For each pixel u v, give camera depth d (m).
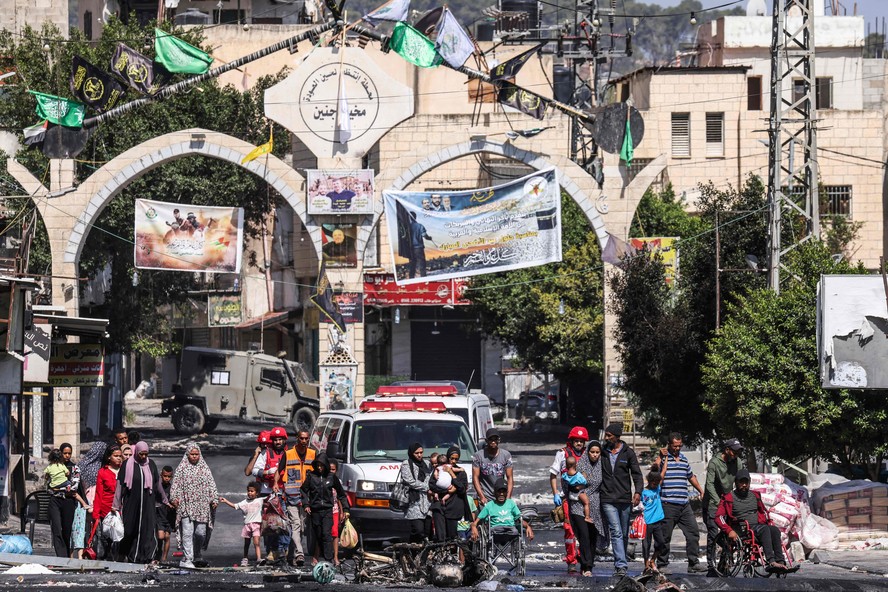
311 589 35.44
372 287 128.75
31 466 77.88
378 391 55.00
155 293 111.25
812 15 66.75
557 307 112.31
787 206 70.50
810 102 66.25
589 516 39.19
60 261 90.38
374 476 46.62
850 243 128.88
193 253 88.12
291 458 44.59
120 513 42.91
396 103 89.69
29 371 61.34
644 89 135.75
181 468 43.34
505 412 138.50
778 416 56.31
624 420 88.94
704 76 133.38
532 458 90.62
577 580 36.81
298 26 144.88
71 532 45.28
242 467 82.81
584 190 90.88
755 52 140.00
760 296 59.78
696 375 71.56
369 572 38.09
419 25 87.75
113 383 119.31
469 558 37.38
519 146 90.75
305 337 143.12
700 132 133.00
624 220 90.81
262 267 146.50
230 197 107.00
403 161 90.75
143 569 41.19
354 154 90.12
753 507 39.06
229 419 108.75
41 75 104.00
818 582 36.09
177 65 87.94
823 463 69.75
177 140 90.94
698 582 35.91
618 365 89.75
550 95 141.00
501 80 88.56
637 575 39.47
